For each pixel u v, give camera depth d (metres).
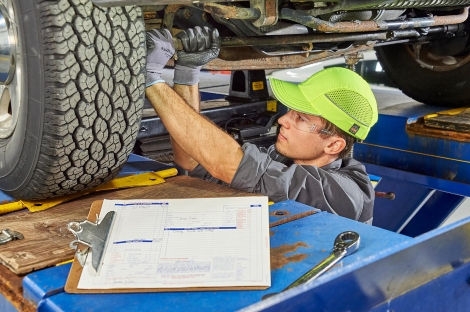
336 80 1.83
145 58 1.50
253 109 3.21
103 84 1.42
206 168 1.70
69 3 1.34
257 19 1.57
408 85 3.33
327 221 1.44
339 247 1.23
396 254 1.17
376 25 2.05
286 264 1.21
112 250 1.25
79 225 1.32
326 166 1.90
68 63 1.35
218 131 1.69
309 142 1.86
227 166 1.66
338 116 1.81
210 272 1.16
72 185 1.57
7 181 1.61
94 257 1.22
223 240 1.29
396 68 3.35
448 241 1.28
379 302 1.16
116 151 1.56
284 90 1.88
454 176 2.82
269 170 1.66
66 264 1.23
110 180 1.70
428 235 1.23
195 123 1.66
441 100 3.21
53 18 1.32
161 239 1.30
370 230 1.38
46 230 1.41
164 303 1.07
